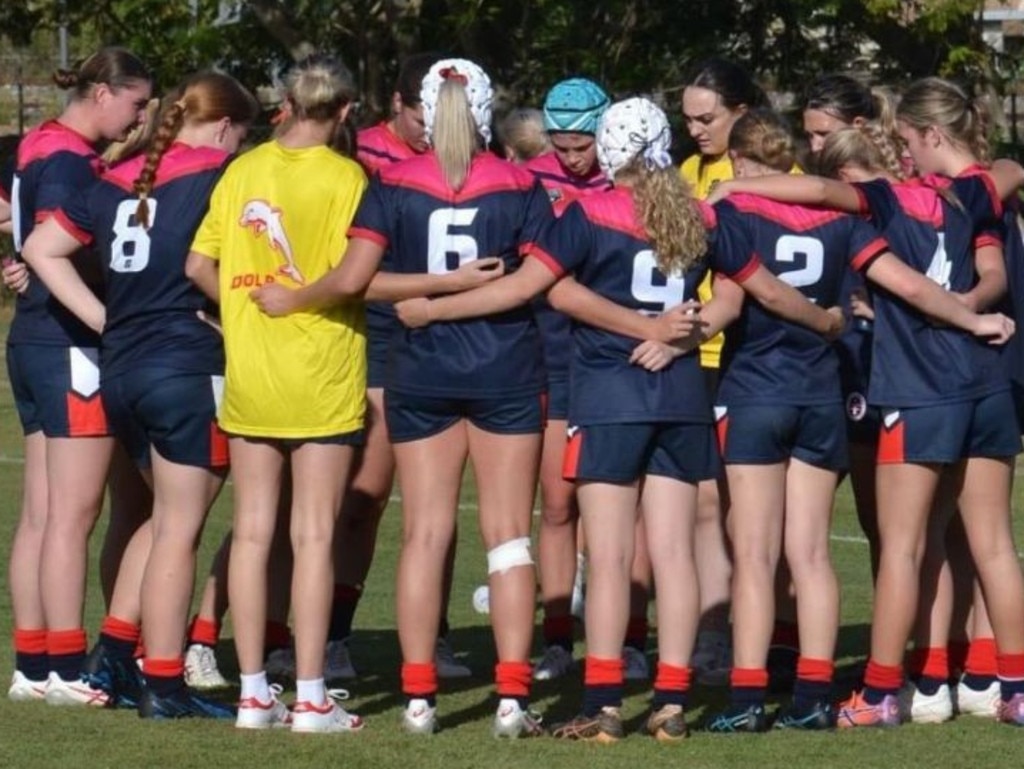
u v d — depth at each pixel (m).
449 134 22.12
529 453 22.39
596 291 22.23
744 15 80.62
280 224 22.22
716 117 27.23
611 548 22.23
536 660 28.59
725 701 25.45
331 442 22.41
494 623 22.59
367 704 24.86
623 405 21.92
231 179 22.61
